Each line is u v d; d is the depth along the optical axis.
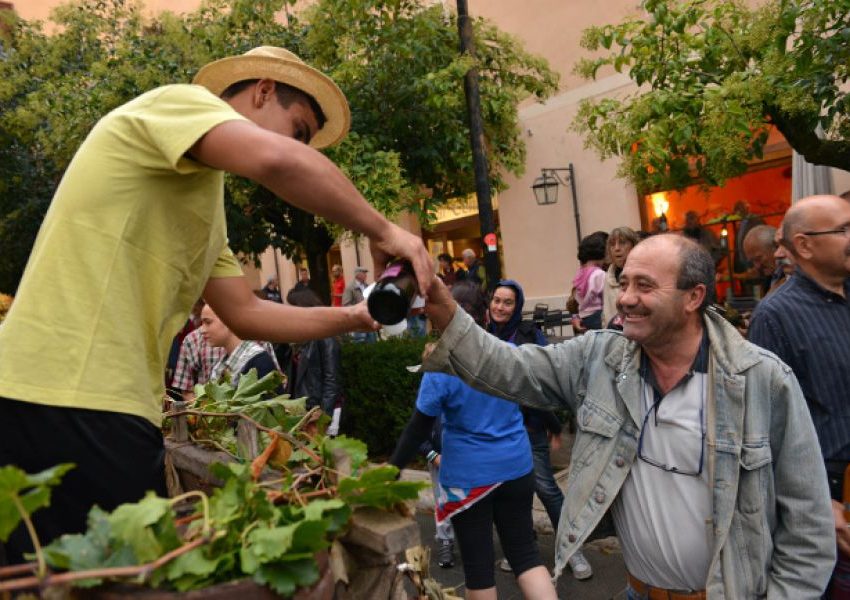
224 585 0.92
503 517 3.25
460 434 3.15
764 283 8.55
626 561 1.97
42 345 1.36
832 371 2.32
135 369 1.42
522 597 3.90
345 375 6.48
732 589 1.67
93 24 8.83
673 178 4.11
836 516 2.29
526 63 7.57
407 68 6.67
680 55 4.06
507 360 1.97
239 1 7.01
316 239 7.59
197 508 1.05
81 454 1.35
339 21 6.45
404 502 1.26
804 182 7.09
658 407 1.83
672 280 1.75
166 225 1.47
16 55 8.81
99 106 7.11
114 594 0.90
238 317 1.85
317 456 1.39
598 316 6.29
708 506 1.77
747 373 1.75
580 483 1.90
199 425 1.93
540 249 12.02
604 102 4.14
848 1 3.21
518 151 8.05
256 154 1.28
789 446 1.75
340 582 1.25
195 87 1.46
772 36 3.53
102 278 1.39
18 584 0.82
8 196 9.06
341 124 1.87
